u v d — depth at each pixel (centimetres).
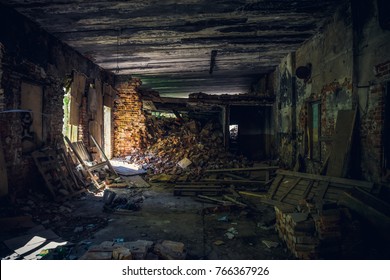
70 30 646
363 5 479
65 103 884
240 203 618
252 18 592
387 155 432
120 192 762
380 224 365
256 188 789
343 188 499
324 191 525
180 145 1153
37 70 611
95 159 954
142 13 559
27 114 584
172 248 368
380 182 440
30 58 586
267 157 1222
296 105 844
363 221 399
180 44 764
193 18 587
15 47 535
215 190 736
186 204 648
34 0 493
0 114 497
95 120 974
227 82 1402
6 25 510
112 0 498
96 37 697
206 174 896
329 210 379
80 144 867
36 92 618
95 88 966
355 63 500
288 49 831
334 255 363
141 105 1184
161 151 1118
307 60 744
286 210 436
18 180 555
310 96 721
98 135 1005
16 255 366
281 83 985
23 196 570
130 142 1172
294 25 634
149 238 439
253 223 516
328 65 609
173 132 1312
